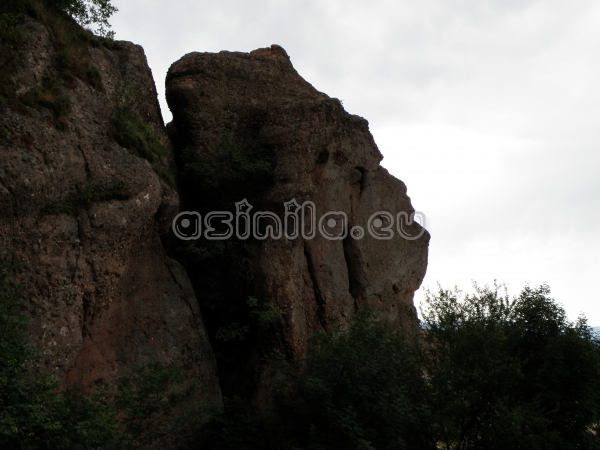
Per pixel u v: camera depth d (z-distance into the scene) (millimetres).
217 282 15734
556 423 14375
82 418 7387
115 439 7996
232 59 17969
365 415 12188
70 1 13047
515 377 14211
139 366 12258
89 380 11227
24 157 9266
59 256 9836
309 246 16406
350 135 18406
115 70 13906
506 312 16016
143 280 13047
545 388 14703
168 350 13094
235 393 15195
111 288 11359
